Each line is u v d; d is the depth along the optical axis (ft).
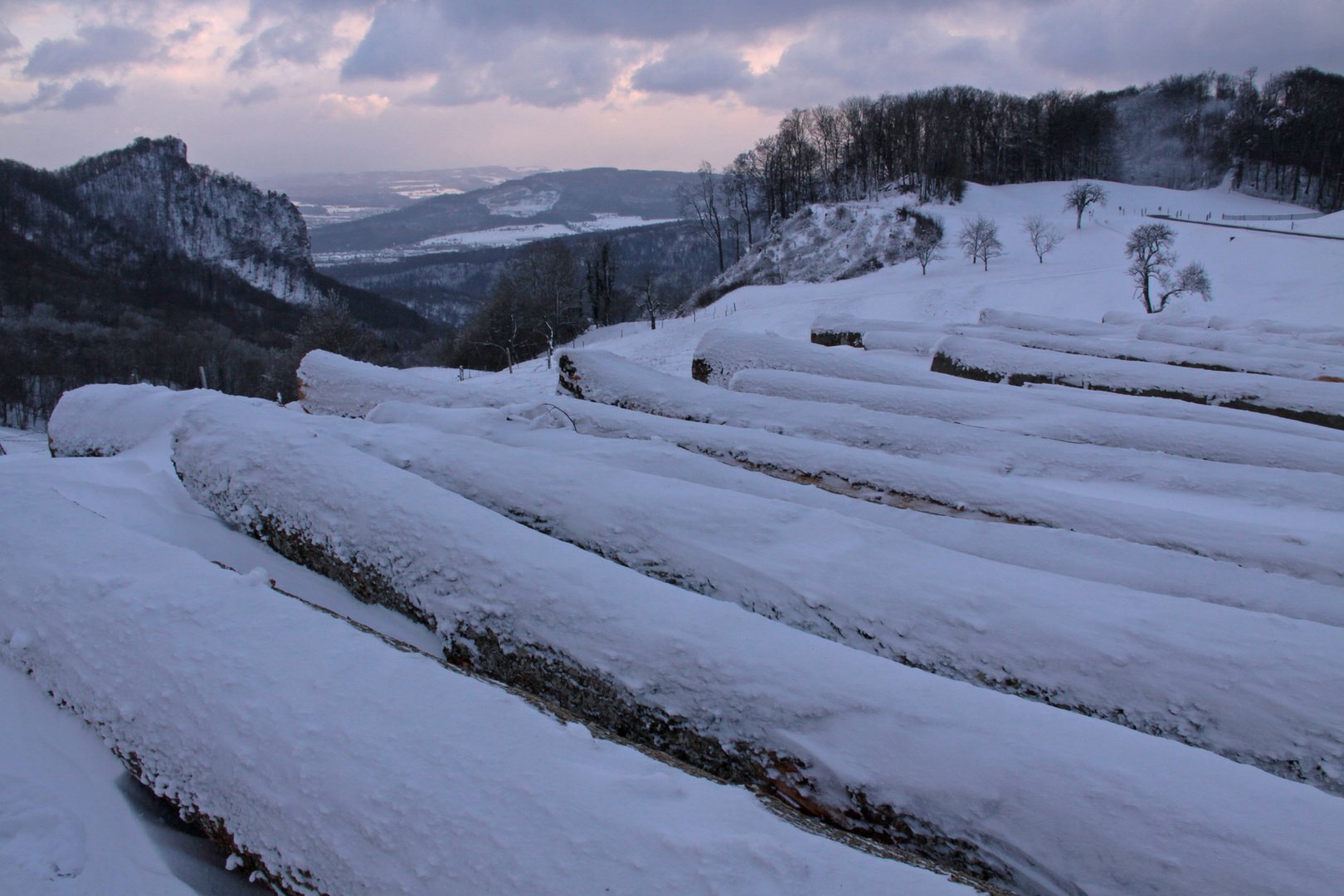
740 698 7.01
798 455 15.29
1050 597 8.50
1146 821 5.55
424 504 9.93
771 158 242.58
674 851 4.96
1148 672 7.49
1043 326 44.62
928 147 216.33
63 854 6.12
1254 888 5.06
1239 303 95.91
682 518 10.07
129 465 14.97
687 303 194.70
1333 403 22.72
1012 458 17.04
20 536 9.06
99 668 7.29
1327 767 6.70
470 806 5.40
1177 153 285.02
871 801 6.28
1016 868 5.74
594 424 17.49
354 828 5.50
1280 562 10.89
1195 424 18.76
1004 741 6.25
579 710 7.86
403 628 9.38
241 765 6.15
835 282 163.43
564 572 8.56
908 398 20.99
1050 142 252.42
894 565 9.12
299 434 11.90
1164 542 11.68
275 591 8.36
